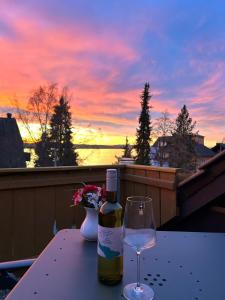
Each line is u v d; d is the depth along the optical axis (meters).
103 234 0.93
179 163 11.61
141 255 1.14
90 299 0.83
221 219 2.33
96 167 2.82
